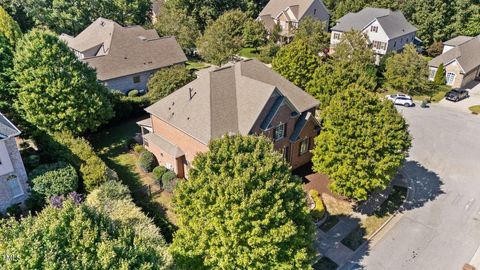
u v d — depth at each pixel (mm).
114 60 47406
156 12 88312
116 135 38250
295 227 17062
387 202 28750
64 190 25453
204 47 56594
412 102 47781
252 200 16516
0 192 25156
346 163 25203
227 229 16797
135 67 48281
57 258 12352
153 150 32875
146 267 13070
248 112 28234
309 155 33656
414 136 39281
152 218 23844
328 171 26359
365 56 52312
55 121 31906
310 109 32219
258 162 18188
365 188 25516
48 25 70875
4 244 12750
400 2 77000
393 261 23297
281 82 33031
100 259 12680
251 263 17156
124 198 24078
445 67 54281
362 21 64750
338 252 24000
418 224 26500
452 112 45625
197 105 29094
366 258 23531
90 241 13312
